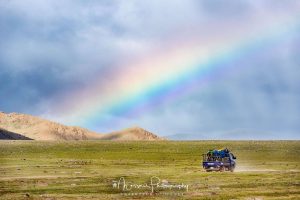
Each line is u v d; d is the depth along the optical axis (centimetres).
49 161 8494
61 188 4181
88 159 9556
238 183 4581
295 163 8381
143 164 7938
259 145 14600
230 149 12531
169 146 14425
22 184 4500
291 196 3669
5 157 9631
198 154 11175
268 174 5684
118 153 11481
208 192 3909
